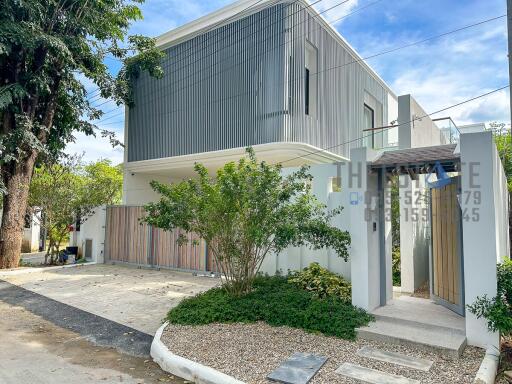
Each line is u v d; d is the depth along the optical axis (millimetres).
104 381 3971
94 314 6582
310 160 10445
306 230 5637
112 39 12141
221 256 6305
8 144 10172
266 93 9852
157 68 11922
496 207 4844
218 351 4414
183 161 11664
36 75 10727
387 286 6117
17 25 9680
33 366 4383
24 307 7195
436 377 3697
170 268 10789
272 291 6223
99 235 12648
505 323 4188
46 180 12242
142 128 13062
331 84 11641
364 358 4195
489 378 3648
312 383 3615
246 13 10352
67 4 11227
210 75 11156
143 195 13906
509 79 4496
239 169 6047
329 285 6086
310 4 10164
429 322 4934
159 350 4508
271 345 4594
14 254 11180
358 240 5520
